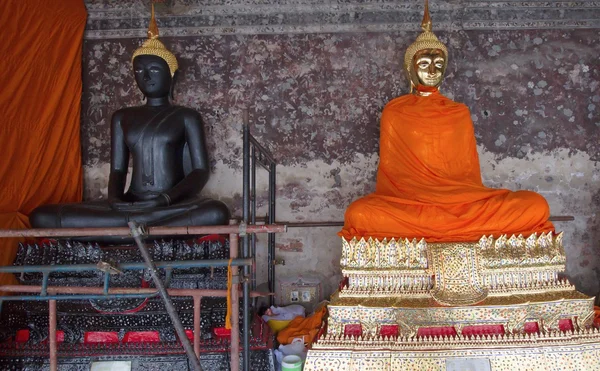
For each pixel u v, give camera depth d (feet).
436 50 17.33
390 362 12.60
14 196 14.61
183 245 12.96
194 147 16.35
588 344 12.67
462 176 16.43
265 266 18.45
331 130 18.83
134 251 12.98
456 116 16.92
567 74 19.07
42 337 13.11
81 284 12.87
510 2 19.01
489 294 13.23
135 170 16.14
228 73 18.89
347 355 12.67
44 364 13.01
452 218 13.94
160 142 16.03
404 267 13.50
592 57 18.93
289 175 18.74
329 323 13.10
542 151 18.94
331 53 18.97
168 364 12.98
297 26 18.99
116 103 18.72
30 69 15.25
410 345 12.69
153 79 16.38
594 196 18.86
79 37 18.06
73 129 17.72
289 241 18.60
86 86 18.70
